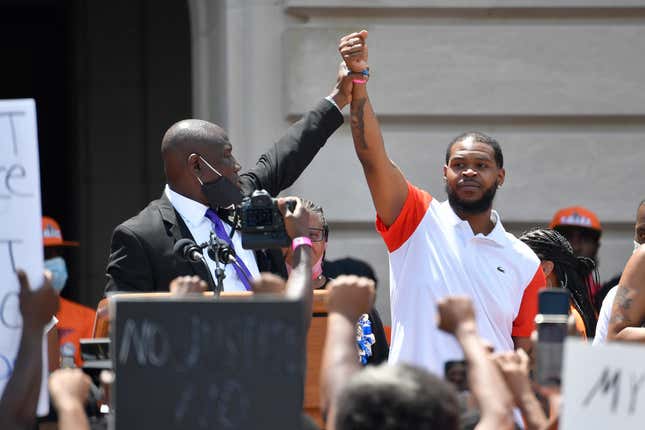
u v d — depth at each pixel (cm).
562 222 2333
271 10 2430
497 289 1622
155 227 1630
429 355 1573
